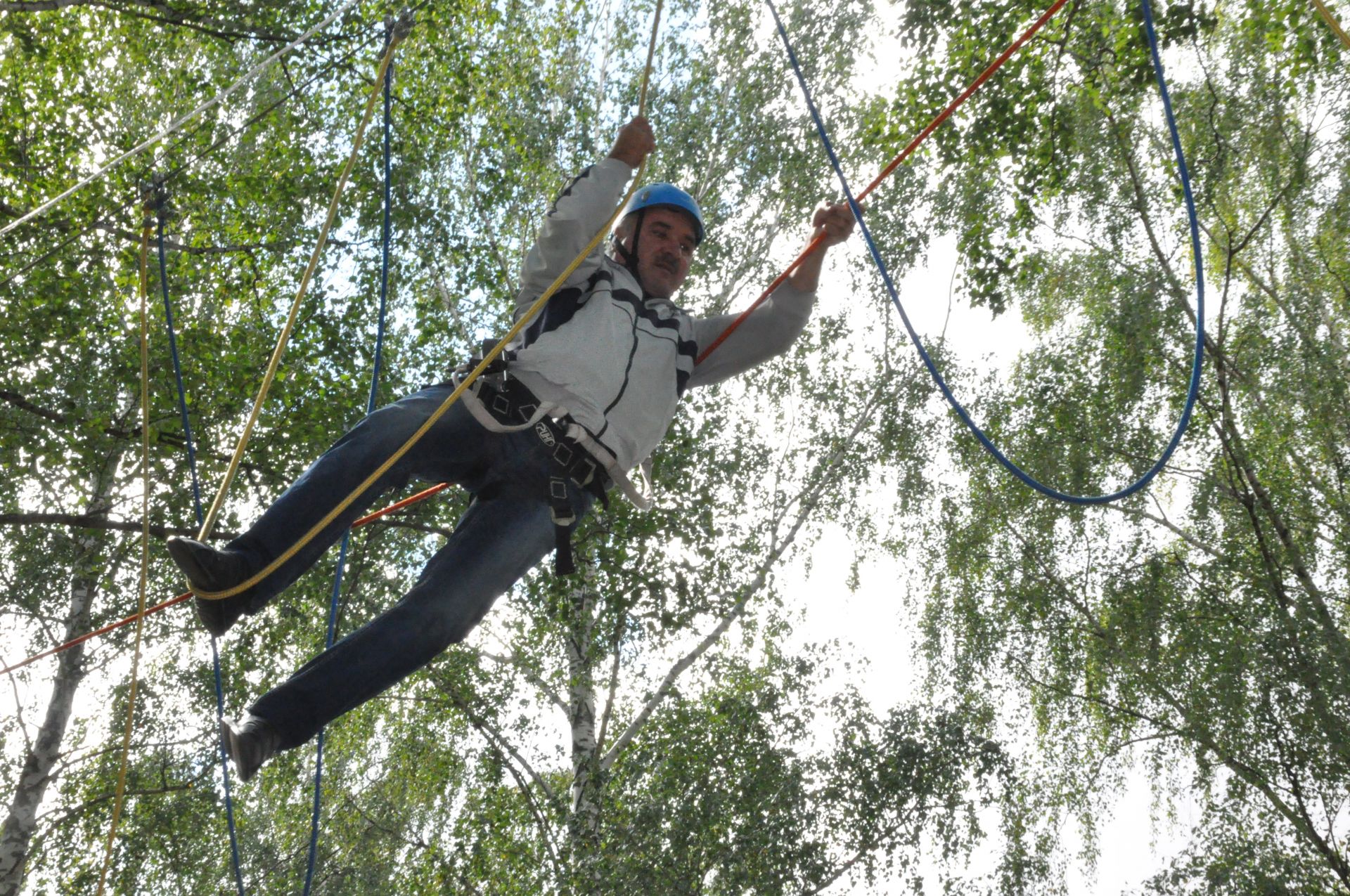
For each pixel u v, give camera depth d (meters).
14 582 11.38
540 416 2.34
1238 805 13.09
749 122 13.65
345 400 10.23
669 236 2.70
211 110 10.92
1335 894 12.14
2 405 9.53
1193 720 12.62
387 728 15.27
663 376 2.54
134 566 11.84
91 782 12.82
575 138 13.24
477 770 12.78
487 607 2.35
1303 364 12.88
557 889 10.36
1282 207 13.24
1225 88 13.23
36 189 9.73
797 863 10.76
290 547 2.13
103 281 10.06
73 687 11.85
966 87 8.88
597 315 2.50
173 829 12.78
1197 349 2.11
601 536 10.46
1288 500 13.61
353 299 10.91
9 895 10.95
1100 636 13.75
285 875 15.50
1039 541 14.59
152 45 11.12
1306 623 12.03
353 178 11.17
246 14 9.68
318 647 12.07
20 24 9.35
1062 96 9.70
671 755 11.34
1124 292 13.44
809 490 13.48
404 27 2.89
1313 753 11.73
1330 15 2.12
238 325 10.86
